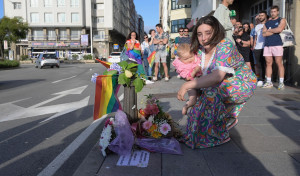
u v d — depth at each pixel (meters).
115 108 3.07
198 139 2.93
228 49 2.64
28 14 54.72
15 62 29.91
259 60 8.74
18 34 41.62
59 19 55.03
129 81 3.03
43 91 8.80
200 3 19.95
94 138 3.58
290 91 7.01
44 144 3.40
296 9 8.41
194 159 2.62
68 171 2.60
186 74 2.93
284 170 2.36
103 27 57.94
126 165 2.50
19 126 4.32
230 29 5.63
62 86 10.06
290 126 3.74
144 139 2.93
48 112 5.36
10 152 3.13
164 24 53.91
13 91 9.16
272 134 3.39
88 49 57.22
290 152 2.77
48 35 55.94
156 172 2.35
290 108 4.90
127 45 7.76
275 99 5.82
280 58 7.30
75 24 54.84
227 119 3.25
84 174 2.34
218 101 2.87
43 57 25.39
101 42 58.22
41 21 54.78
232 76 2.83
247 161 2.56
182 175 2.29
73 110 5.47
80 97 7.17
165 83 9.41
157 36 10.02
